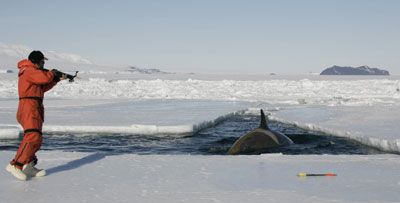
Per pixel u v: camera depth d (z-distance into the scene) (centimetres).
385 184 542
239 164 691
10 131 1372
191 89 5566
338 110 2341
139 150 1155
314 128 1574
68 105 2769
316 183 550
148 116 1962
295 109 2505
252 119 2084
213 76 12044
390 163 700
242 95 4588
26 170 585
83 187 531
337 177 589
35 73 546
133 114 2073
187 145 1244
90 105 2786
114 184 548
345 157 761
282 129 1630
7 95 4184
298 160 729
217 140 1352
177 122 1677
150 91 5231
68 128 1535
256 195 489
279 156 771
